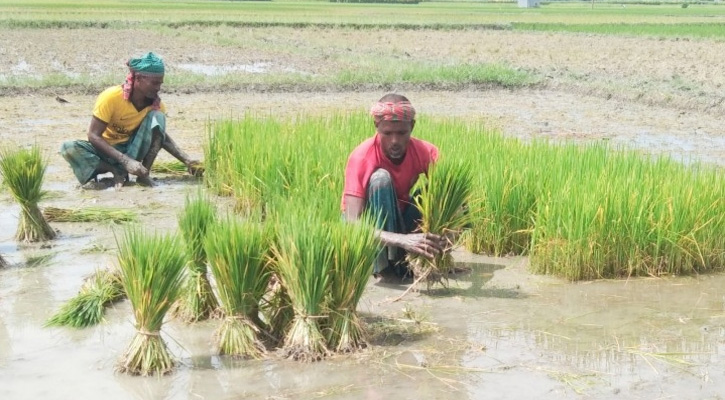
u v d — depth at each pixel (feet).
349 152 26.07
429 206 18.94
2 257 21.74
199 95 59.88
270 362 15.87
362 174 19.45
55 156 36.19
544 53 96.17
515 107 56.49
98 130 30.14
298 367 15.62
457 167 19.19
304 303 15.90
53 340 16.96
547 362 15.96
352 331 16.37
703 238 21.95
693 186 22.63
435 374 15.31
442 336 17.25
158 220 26.22
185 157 32.35
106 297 18.61
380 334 17.28
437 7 263.70
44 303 19.08
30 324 17.83
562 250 21.15
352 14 185.47
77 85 59.36
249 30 126.41
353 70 71.92
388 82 66.39
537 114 52.70
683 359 16.15
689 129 46.47
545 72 73.56
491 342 16.96
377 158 19.45
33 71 69.82
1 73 67.51
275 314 16.97
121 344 16.74
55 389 14.66
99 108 29.99
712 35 123.54
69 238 24.31
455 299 19.61
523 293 20.11
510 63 82.64
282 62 82.12
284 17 160.45
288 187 24.08
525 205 23.31
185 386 14.84
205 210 17.97
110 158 30.76
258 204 25.45
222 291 16.15
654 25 152.76
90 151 30.30
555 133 44.62
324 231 16.01
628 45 107.86
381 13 197.36
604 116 51.72
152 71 29.99
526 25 150.30
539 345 16.83
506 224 23.26
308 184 23.15
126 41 100.99
